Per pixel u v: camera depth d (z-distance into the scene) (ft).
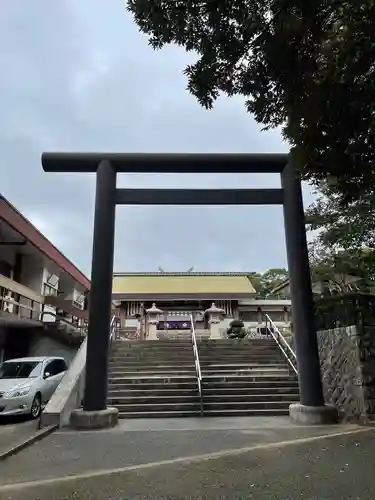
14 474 19.79
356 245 43.09
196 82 20.21
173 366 47.16
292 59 18.56
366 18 16.83
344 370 35.53
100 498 16.38
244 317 99.30
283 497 16.19
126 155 37.37
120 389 41.88
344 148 19.22
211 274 108.17
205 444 25.90
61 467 20.93
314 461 21.42
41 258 69.87
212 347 53.36
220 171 38.01
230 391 41.22
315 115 18.70
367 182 20.06
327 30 18.06
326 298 40.34
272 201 37.86
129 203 37.14
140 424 33.42
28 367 42.83
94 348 33.50
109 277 35.14
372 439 26.45
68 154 37.29
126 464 21.42
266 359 50.06
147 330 81.30
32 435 28.43
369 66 17.62
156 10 18.63
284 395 40.14
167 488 17.47
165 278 104.17
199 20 18.75
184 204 37.68
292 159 20.88
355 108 18.12
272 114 21.39
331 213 42.04
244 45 18.95
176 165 37.40
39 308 68.08
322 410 32.83
